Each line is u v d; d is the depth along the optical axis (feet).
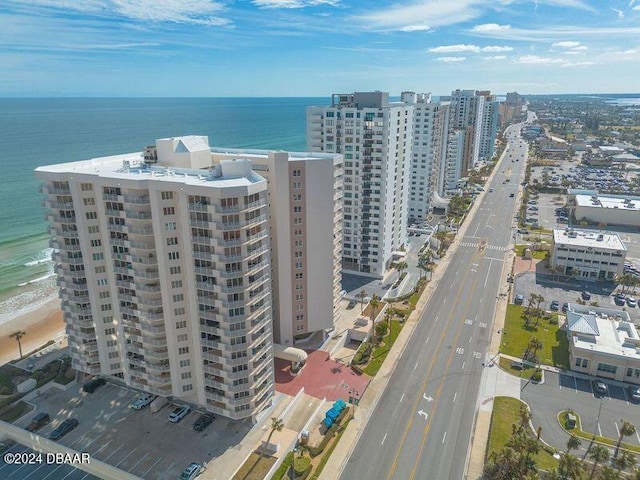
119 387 301.43
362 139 432.25
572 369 329.11
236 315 244.63
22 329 418.10
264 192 246.27
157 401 280.10
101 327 284.41
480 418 279.90
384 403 293.84
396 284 460.14
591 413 283.79
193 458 242.78
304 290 340.39
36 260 565.94
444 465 245.04
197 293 246.88
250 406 260.42
